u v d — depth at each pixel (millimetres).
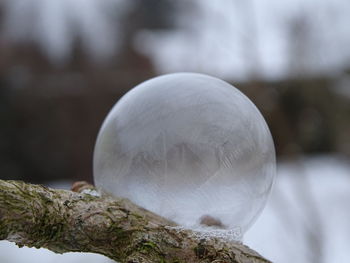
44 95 6766
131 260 1126
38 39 7062
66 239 1138
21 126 6762
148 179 1165
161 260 1136
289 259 4336
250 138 1201
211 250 1156
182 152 1160
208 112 1187
